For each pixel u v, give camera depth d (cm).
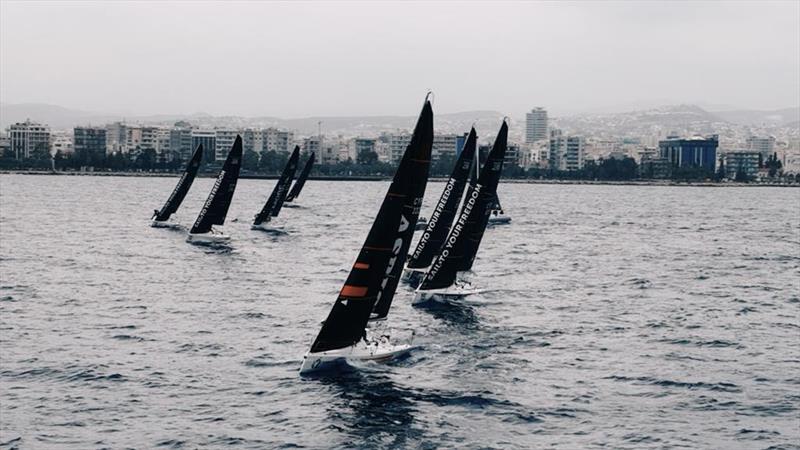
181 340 5731
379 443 3881
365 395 4506
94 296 7431
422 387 4666
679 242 13975
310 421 4128
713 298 7975
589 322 6612
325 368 4916
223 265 9625
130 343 5634
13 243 11738
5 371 4903
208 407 4322
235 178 12025
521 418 4241
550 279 9044
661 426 4166
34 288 7806
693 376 5034
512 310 7031
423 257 8000
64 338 5747
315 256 10762
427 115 4969
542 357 5419
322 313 6794
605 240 14075
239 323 6334
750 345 5894
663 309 7294
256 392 4556
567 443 3931
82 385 4666
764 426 4184
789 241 14538
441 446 3862
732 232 16400
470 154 7894
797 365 5347
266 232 13762
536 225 17112
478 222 7138
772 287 8788
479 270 9625
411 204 5028
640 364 5309
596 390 4725
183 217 16888
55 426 4050
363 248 4894
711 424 4203
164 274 8838
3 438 3888
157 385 4675
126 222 15400
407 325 6147
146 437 3928
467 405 4403
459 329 6100
